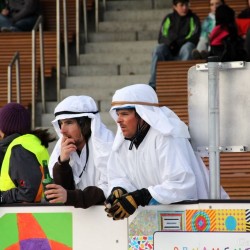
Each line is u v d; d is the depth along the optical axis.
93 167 13.43
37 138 14.02
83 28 27.25
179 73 22.47
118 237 12.47
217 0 24.02
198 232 12.17
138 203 12.15
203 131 12.94
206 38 23.72
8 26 26.80
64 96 24.47
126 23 26.98
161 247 12.28
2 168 13.84
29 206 12.70
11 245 12.77
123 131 12.55
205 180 12.89
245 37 21.45
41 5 27.84
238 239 12.05
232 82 12.79
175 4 23.91
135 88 12.50
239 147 12.79
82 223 12.59
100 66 25.41
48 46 25.72
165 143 12.38
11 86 23.36
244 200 12.05
